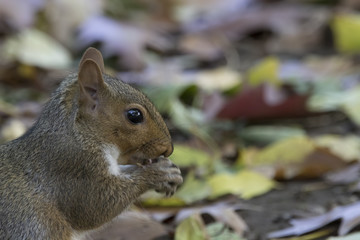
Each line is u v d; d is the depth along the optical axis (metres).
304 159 12.09
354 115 14.18
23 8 17.67
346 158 12.17
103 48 17.09
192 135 13.55
